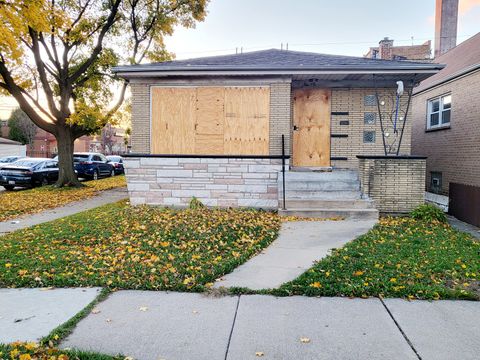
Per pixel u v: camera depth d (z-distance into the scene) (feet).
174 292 15.69
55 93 65.92
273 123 36.52
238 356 11.00
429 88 53.78
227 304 14.51
